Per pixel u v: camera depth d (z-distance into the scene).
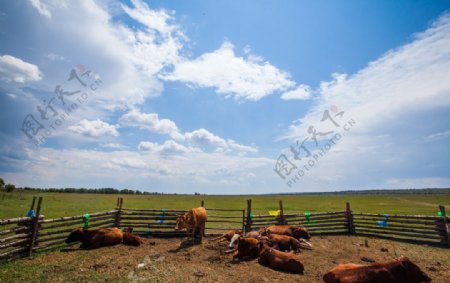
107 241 9.59
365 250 9.83
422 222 11.72
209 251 9.15
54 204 28.62
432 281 6.55
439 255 9.29
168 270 6.85
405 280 5.75
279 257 7.42
